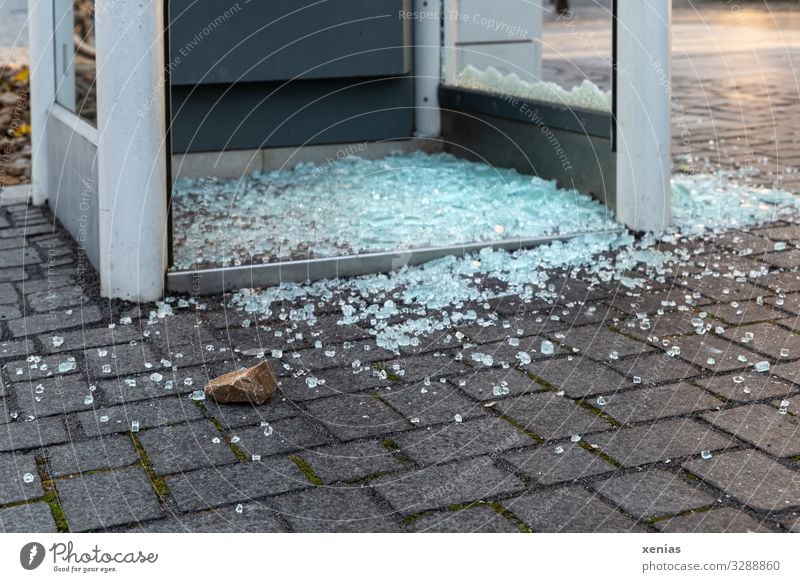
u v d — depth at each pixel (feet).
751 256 14.11
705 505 7.81
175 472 8.52
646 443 8.82
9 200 19.13
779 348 10.87
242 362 10.93
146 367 10.80
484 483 8.23
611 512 7.76
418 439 9.03
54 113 17.40
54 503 8.05
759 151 20.98
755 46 39.14
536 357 10.82
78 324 12.17
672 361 10.60
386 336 11.43
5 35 26.11
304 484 8.29
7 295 13.37
